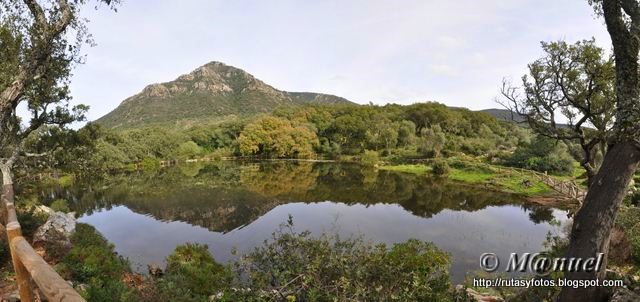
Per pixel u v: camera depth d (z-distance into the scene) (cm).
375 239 1577
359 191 2897
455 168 3991
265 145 6925
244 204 2423
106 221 1989
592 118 1076
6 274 731
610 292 539
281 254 498
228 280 529
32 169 1969
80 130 2088
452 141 5628
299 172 4406
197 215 2116
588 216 534
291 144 6675
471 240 1517
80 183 3531
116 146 5169
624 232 934
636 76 476
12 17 786
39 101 1274
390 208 2230
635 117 464
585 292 536
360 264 482
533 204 2242
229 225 1867
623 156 506
